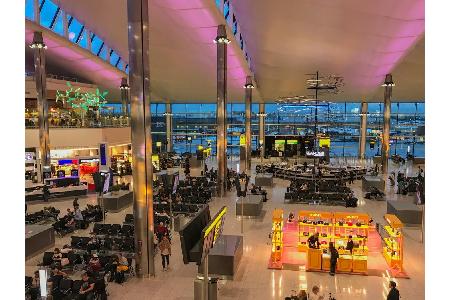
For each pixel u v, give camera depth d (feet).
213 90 144.15
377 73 106.73
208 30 86.94
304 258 45.11
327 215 47.83
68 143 98.12
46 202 76.74
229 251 40.37
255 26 84.07
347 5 63.77
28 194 75.66
